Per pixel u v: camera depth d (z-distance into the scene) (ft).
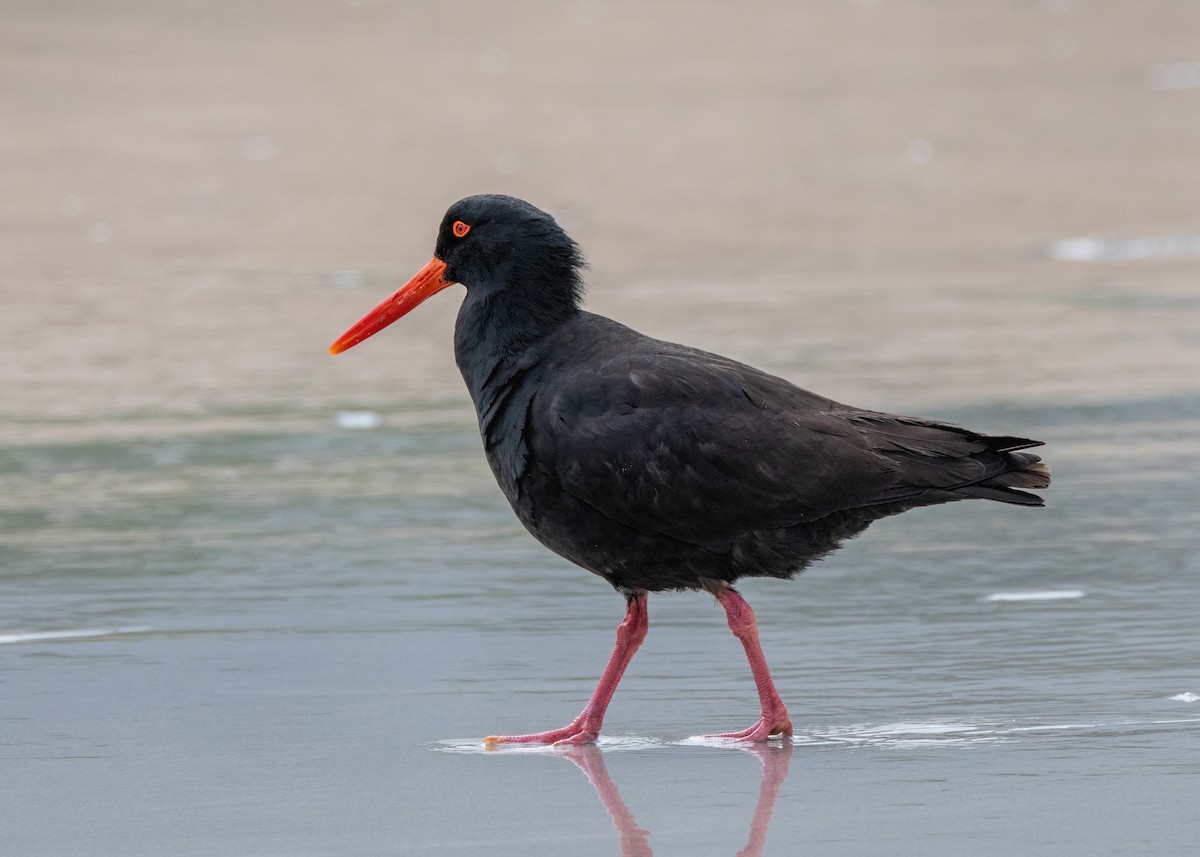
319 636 36.99
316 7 180.45
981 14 173.88
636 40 159.12
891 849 24.99
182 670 34.76
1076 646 35.29
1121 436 52.95
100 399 59.52
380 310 35.12
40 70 142.72
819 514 31.09
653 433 30.91
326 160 107.65
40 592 40.04
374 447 53.57
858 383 58.90
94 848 25.58
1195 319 68.90
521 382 32.63
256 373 63.00
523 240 33.09
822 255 82.12
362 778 28.73
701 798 27.50
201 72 142.20
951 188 97.76
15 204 96.94
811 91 131.44
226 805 27.40
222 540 44.19
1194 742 29.50
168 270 81.00
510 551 43.34
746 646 31.27
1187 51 147.33
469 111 123.95
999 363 61.98
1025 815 26.21
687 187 98.73
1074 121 117.91
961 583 40.09
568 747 30.48
